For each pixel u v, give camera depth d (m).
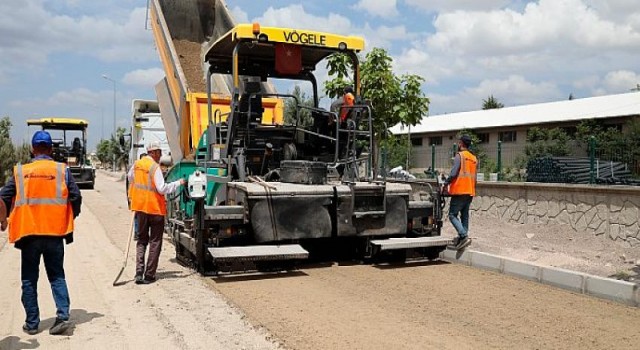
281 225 7.23
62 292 5.11
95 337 4.96
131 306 5.95
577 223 9.81
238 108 8.00
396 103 11.42
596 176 10.09
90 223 13.20
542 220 10.57
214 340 4.85
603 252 8.70
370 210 7.69
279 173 8.09
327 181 8.09
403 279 7.18
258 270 7.49
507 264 7.50
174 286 6.82
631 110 24.30
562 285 6.75
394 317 5.51
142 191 6.97
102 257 8.88
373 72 11.11
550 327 5.24
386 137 11.88
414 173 15.12
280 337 4.89
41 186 5.04
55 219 5.04
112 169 53.34
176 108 11.56
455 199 8.38
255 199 7.14
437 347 4.67
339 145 8.55
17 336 5.01
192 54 13.26
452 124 33.03
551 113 28.84
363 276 7.33
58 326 5.02
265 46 8.28
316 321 5.36
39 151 5.25
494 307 5.89
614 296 6.18
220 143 8.51
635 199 8.77
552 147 16.25
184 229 8.34
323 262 8.29
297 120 8.44
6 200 5.05
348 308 5.81
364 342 4.77
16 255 9.07
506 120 30.03
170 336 4.97
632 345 4.78
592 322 5.41
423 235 8.48
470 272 7.63
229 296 6.28
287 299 6.16
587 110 27.00
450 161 14.45
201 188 7.07
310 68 9.41
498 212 11.66
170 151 12.14
